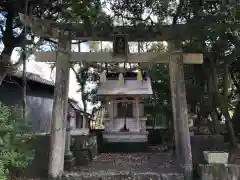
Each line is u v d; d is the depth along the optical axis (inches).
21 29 287.4
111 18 240.4
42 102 499.2
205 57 317.4
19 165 213.2
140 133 487.2
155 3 241.3
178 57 249.1
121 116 501.4
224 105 299.3
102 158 381.4
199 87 378.9
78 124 748.6
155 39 249.4
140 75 350.9
